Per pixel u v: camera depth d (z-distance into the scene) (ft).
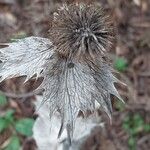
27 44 0.58
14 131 1.07
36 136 0.92
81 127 0.79
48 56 0.57
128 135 1.10
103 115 1.09
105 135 1.10
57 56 0.57
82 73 0.56
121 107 1.10
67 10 0.54
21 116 1.09
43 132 0.91
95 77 0.56
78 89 0.56
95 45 0.52
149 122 1.11
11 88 1.08
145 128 1.11
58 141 0.85
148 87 1.14
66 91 0.56
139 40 1.18
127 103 1.11
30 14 1.16
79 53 0.52
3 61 0.58
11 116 1.08
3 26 1.14
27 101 1.09
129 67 1.15
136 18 1.20
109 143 1.09
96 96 0.56
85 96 0.56
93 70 0.56
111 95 0.58
